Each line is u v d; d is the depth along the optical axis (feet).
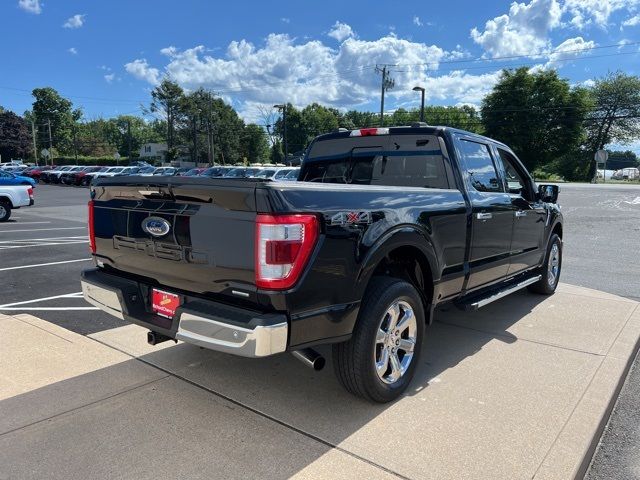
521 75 208.64
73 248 33.86
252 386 11.85
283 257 8.64
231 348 8.84
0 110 385.91
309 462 8.83
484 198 14.61
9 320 16.61
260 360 13.43
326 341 9.50
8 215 54.03
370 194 10.64
